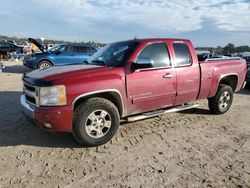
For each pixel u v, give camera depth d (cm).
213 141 506
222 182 365
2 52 2620
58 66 532
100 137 464
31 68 1421
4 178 363
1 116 616
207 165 412
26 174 374
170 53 546
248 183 364
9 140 486
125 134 528
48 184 352
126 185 354
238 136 536
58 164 405
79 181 360
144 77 501
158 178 372
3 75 1354
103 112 461
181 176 378
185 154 448
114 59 514
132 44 521
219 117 659
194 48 593
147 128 564
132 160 423
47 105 425
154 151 457
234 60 692
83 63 561
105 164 408
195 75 585
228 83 702
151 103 525
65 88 425
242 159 434
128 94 487
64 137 505
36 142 480
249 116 679
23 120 591
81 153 443
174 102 567
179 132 548
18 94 859
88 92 441
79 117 439
